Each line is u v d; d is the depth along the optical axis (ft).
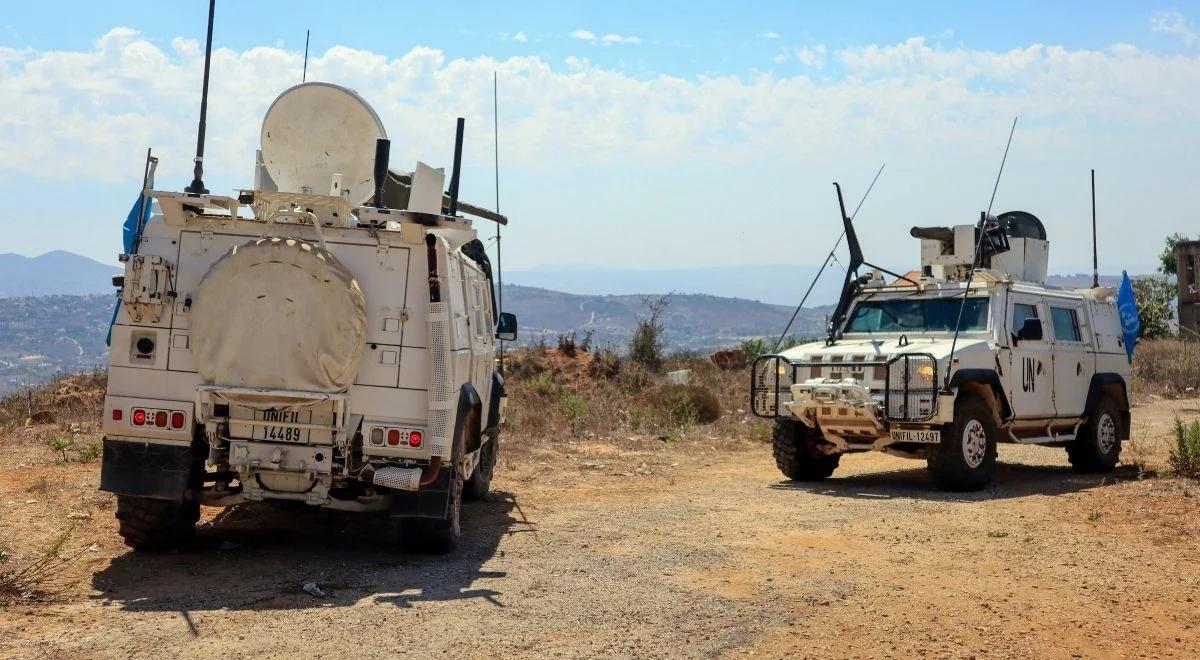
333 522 32.58
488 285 36.01
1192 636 21.13
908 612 22.54
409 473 25.22
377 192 26.37
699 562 27.20
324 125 28.91
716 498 38.40
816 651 19.92
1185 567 26.48
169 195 25.41
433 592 23.84
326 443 25.30
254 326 24.90
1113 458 47.98
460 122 30.01
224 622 21.07
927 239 48.11
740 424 62.23
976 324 43.06
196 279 25.90
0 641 19.39
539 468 45.27
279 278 24.89
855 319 45.96
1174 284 140.36
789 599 23.49
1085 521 32.58
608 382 74.69
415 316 25.57
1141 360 102.37
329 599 23.09
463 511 35.17
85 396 57.06
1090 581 25.20
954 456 40.11
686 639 20.48
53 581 24.14
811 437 43.75
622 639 20.39
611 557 27.84
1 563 25.36
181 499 25.93
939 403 39.24
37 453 42.50
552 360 79.00
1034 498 37.70
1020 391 43.09
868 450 42.01
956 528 31.89
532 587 24.41
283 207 25.98
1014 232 48.80
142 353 25.82
